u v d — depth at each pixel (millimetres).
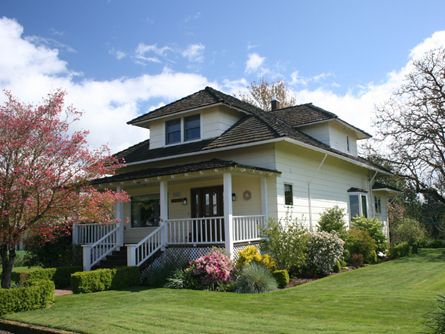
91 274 12938
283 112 24453
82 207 11562
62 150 11125
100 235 18453
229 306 9734
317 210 19375
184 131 19656
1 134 10539
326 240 15047
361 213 22828
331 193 21016
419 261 18562
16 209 10562
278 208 16484
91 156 11695
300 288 12148
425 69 28062
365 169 25594
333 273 15328
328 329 7238
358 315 8359
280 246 14117
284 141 16500
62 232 17234
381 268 16516
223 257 13367
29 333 8430
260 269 12500
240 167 14516
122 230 17438
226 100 18922
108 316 8836
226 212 14336
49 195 11023
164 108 20906
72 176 11336
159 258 15375
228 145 16469
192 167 15547
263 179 16359
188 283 13109
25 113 10805
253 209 16844
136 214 20719
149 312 9102
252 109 21203
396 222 31062
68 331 7914
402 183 32312
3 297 9742
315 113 22547
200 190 18469
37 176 10625
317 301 9977
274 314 8703
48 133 10891
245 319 8266
